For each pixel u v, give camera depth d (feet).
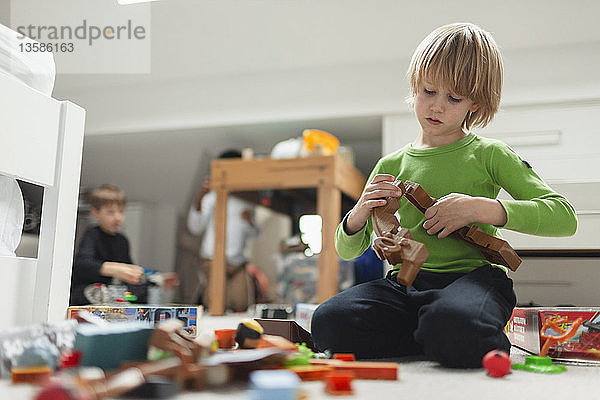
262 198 8.23
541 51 7.22
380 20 7.29
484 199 3.20
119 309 3.63
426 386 2.38
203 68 8.41
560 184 5.36
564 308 3.39
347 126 8.48
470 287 3.11
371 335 3.29
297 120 8.16
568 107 7.06
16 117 3.25
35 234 7.16
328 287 7.53
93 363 2.38
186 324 3.63
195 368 2.17
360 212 3.42
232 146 9.69
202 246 9.95
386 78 7.81
